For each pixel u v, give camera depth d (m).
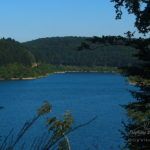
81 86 143.12
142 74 6.96
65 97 97.19
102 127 42.06
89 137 34.72
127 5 6.95
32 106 75.38
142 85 7.06
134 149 6.61
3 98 96.81
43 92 116.19
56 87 138.62
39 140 3.19
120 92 110.44
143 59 7.03
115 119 51.34
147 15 6.81
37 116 3.17
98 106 73.19
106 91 115.75
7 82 172.12
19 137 3.15
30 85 151.75
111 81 181.38
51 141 3.18
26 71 199.12
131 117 7.12
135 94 7.16
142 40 7.04
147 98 7.04
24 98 96.12
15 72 191.75
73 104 78.56
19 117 55.03
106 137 34.53
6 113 60.19
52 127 3.93
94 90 121.19
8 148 3.12
